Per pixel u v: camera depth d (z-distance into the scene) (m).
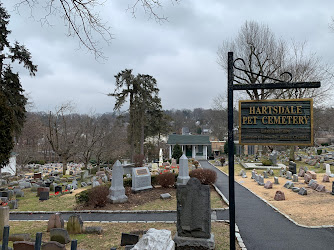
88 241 7.55
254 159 36.19
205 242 6.29
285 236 7.71
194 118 125.31
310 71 28.62
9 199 15.21
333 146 49.22
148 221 9.83
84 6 5.79
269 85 5.02
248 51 31.36
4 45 20.42
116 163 14.14
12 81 21.42
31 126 42.00
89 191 13.31
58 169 38.94
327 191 14.10
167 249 3.70
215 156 57.47
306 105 4.92
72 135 33.78
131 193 16.11
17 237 7.36
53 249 6.02
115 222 9.82
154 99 40.81
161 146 56.97
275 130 5.01
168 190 17.03
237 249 6.64
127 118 40.91
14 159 34.34
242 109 5.17
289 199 13.18
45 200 15.03
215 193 15.81
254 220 9.50
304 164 28.27
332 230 8.10
